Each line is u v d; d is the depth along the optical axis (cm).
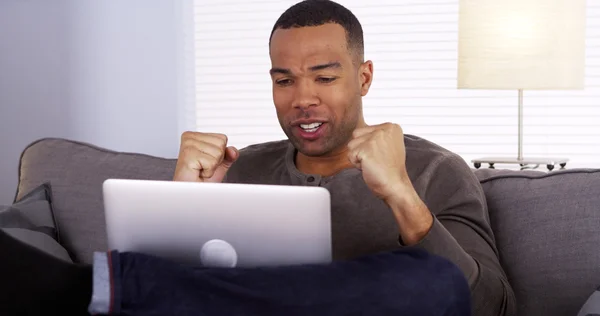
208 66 332
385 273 84
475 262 126
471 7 236
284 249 97
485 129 313
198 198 98
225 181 172
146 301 79
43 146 209
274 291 81
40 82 331
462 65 240
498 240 158
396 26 317
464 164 162
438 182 156
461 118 314
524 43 230
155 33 324
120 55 327
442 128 316
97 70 329
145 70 326
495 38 233
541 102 307
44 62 330
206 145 141
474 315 122
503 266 155
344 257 152
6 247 82
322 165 165
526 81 231
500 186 164
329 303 81
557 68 230
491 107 312
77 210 194
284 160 170
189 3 330
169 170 192
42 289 81
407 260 87
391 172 118
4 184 336
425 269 86
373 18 319
